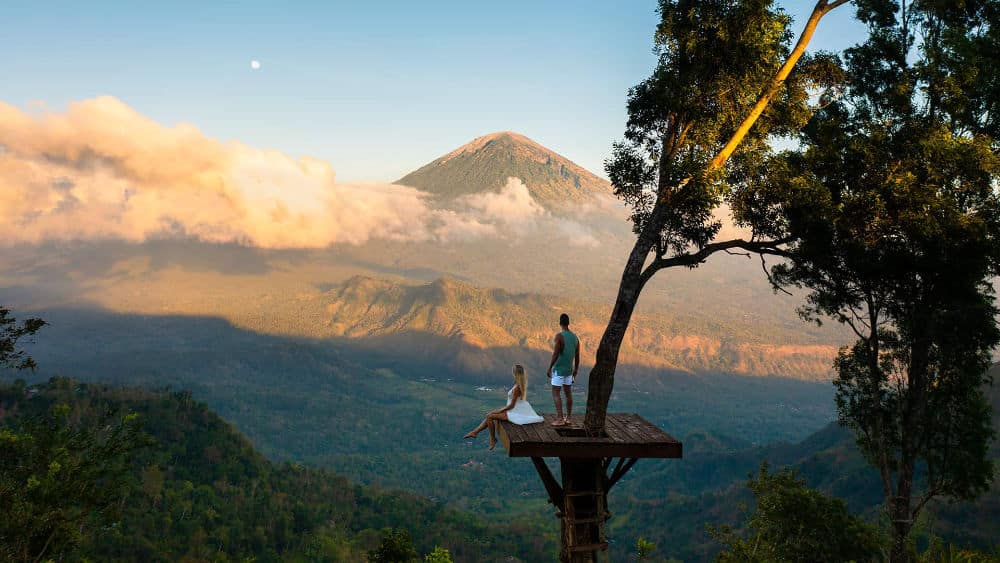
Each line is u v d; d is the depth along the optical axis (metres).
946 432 17.64
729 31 11.72
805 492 20.14
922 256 12.95
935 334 15.66
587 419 10.90
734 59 11.88
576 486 11.06
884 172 12.75
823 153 12.95
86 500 13.73
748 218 12.92
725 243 12.64
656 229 11.89
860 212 12.38
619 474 11.41
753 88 12.10
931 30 15.37
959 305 14.54
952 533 78.56
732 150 12.29
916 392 17.11
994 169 12.48
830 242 12.56
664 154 12.40
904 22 15.86
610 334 11.26
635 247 11.89
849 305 15.19
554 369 11.26
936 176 12.51
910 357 17.56
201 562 104.56
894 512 17.67
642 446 10.20
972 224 12.33
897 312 15.09
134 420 14.51
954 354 16.39
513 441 10.05
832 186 12.98
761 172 12.75
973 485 17.41
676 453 10.26
